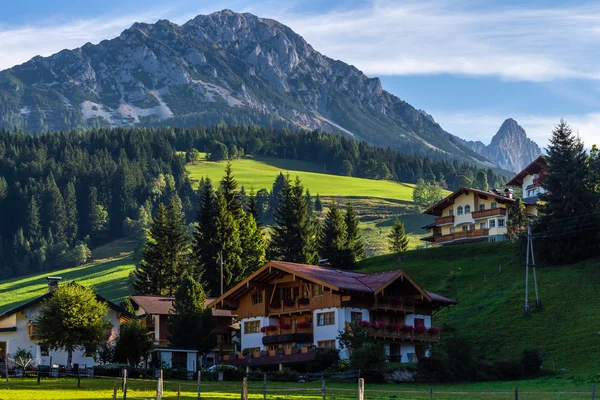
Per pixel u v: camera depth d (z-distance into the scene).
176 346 86.62
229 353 95.31
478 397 57.59
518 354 87.31
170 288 125.62
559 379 73.31
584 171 117.44
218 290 126.62
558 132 119.75
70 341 73.38
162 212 128.38
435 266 123.31
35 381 63.25
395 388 66.81
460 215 155.50
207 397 54.50
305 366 79.44
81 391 56.72
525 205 149.25
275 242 144.38
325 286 79.62
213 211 131.25
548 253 110.56
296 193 144.38
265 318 86.56
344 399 55.62
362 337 77.12
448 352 77.31
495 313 98.75
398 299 84.06
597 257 107.62
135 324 80.69
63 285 77.19
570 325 90.88
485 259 120.75
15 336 83.12
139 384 64.06
